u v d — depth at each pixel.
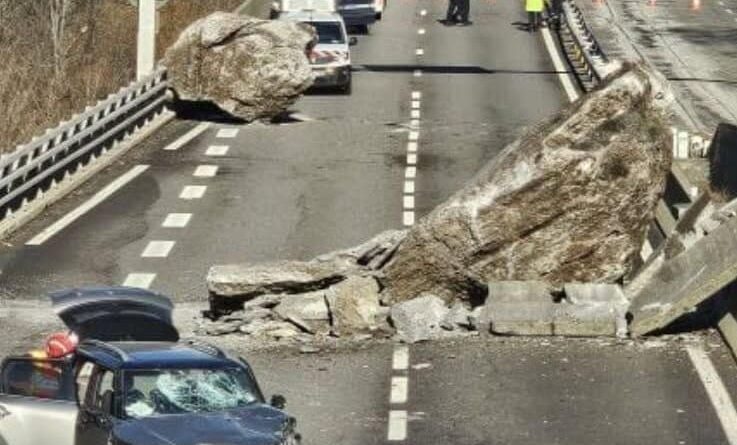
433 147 48.62
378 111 55.38
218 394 18.61
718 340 26.97
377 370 25.56
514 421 22.59
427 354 26.52
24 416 19.14
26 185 38.69
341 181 43.50
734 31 79.88
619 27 80.38
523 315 27.34
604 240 28.81
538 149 28.69
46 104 54.84
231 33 52.50
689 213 30.47
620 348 26.48
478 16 83.88
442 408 23.33
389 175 44.38
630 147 28.69
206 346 19.86
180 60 53.12
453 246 28.66
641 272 29.53
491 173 28.92
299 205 40.44
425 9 86.62
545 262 28.77
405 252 28.86
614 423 22.42
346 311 27.98
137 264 34.16
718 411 22.97
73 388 19.20
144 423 17.84
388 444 21.55
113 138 47.91
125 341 22.45
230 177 44.00
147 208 39.91
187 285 32.41
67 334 23.20
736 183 37.16
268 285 28.89
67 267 33.84
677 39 76.19
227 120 53.16
